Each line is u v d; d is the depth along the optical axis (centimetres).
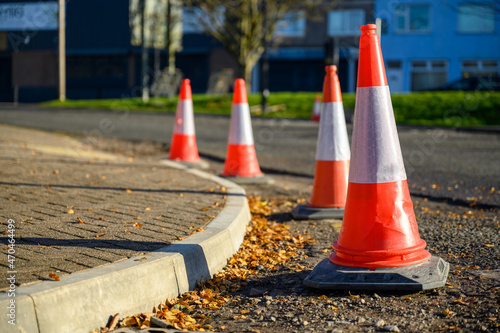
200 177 732
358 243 359
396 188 362
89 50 4128
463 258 420
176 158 939
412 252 358
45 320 269
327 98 589
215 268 393
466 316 304
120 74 4197
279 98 2605
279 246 474
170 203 548
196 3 2786
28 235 402
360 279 351
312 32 3734
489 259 413
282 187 777
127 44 4078
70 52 4156
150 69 4125
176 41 3816
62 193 577
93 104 2784
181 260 356
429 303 327
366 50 369
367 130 364
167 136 1433
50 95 4262
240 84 801
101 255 352
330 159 585
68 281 292
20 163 766
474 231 506
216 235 411
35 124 1695
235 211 505
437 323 298
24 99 4272
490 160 1035
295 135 1552
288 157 1099
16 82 4247
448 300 330
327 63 3512
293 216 589
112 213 492
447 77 3659
